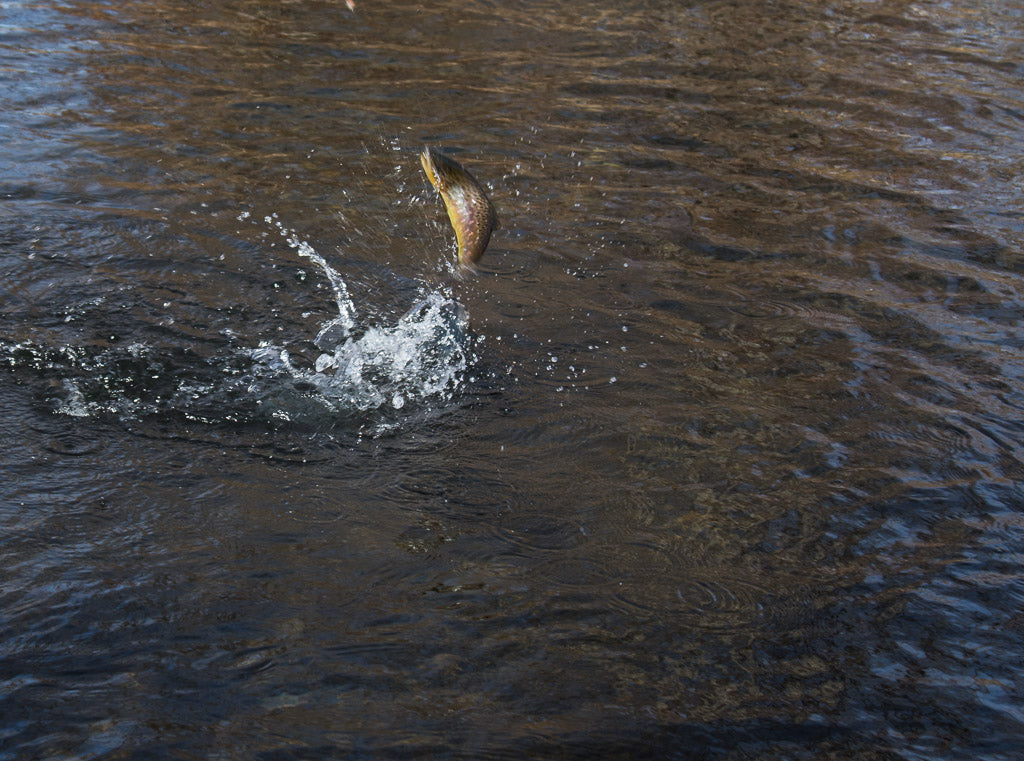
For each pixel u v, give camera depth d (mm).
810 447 4480
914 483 4262
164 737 2836
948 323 5715
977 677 3264
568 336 5379
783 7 12492
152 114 8055
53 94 8227
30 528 3654
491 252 6312
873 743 2992
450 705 3023
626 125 8594
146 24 10133
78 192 6605
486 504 4020
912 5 12953
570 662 3225
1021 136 8836
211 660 3125
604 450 4410
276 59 9516
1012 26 12242
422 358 5043
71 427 4297
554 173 7574
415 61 9742
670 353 5262
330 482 4105
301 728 2900
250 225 6395
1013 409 4867
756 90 9625
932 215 7203
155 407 4504
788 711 3088
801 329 5574
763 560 3766
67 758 2746
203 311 5336
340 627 3305
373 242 6340
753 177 7730
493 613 3418
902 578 3701
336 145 7785
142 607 3320
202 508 3873
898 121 9047
